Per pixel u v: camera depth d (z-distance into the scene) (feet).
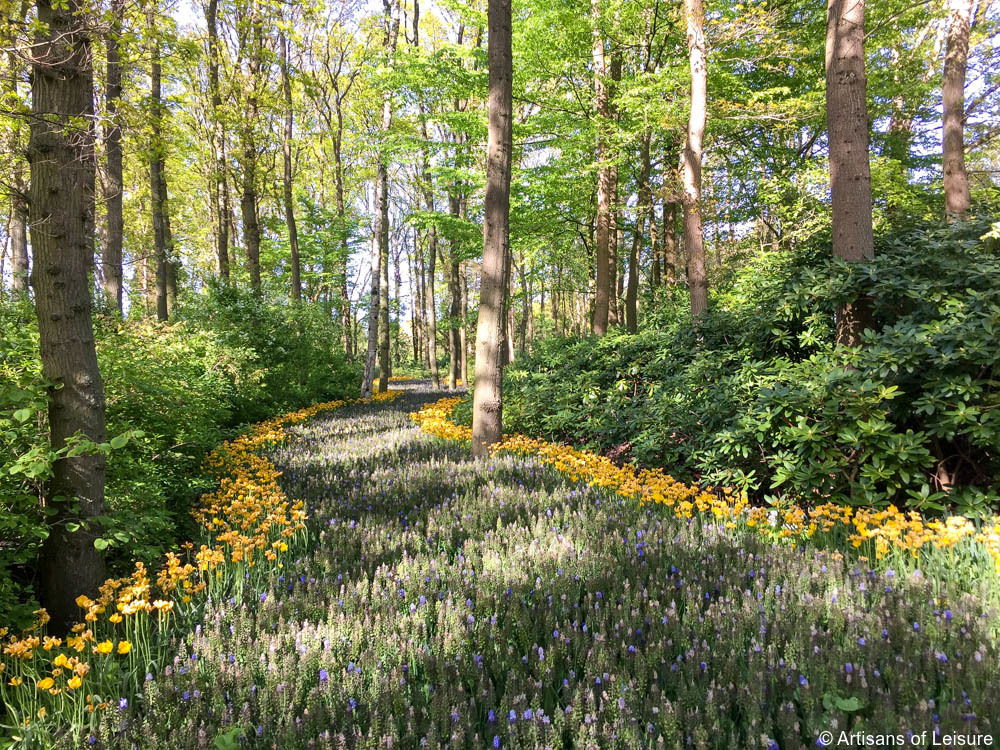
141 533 11.17
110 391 15.08
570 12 42.27
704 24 35.53
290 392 47.85
